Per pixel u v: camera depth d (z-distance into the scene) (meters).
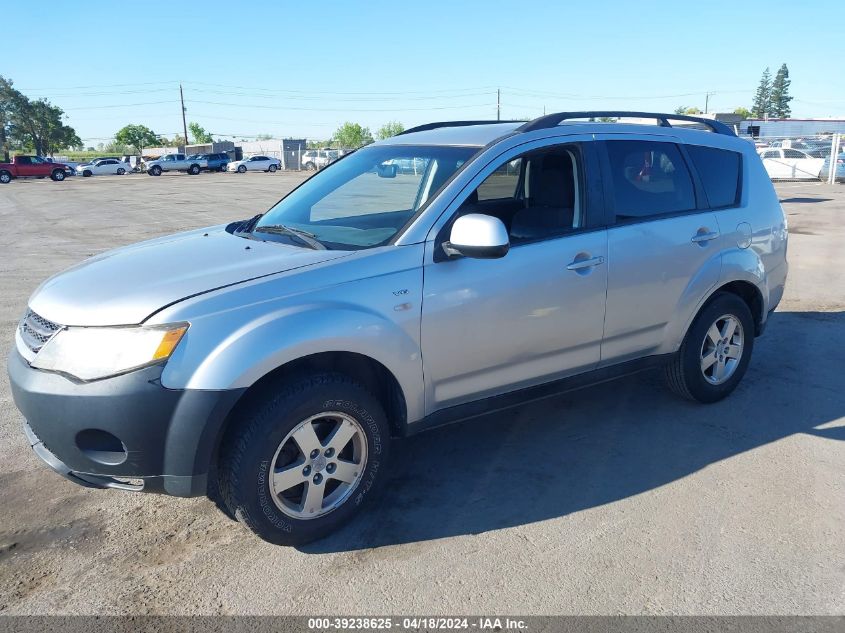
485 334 3.53
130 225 16.62
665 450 4.13
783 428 4.42
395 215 3.64
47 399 2.86
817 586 2.89
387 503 3.58
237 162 57.50
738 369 4.81
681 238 4.28
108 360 2.81
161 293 2.96
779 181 29.16
